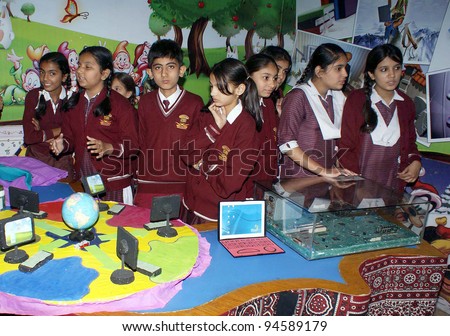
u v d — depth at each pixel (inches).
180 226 75.2
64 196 93.7
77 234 68.1
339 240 73.9
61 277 57.5
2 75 128.6
